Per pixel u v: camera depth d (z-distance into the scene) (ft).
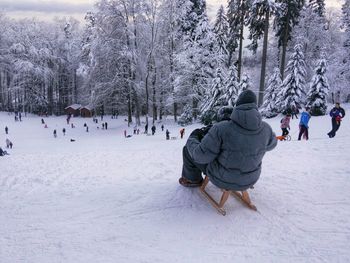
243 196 14.10
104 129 142.72
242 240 11.35
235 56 159.74
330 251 10.28
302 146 29.43
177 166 23.62
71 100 238.07
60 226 13.16
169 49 136.67
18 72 203.72
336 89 110.63
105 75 140.46
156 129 123.13
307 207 13.83
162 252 10.73
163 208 14.57
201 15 125.18
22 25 219.41
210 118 103.14
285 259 9.98
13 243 11.73
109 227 12.89
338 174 18.65
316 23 131.85
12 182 20.86
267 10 99.66
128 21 133.08
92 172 22.99
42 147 90.38
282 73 109.60
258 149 12.17
